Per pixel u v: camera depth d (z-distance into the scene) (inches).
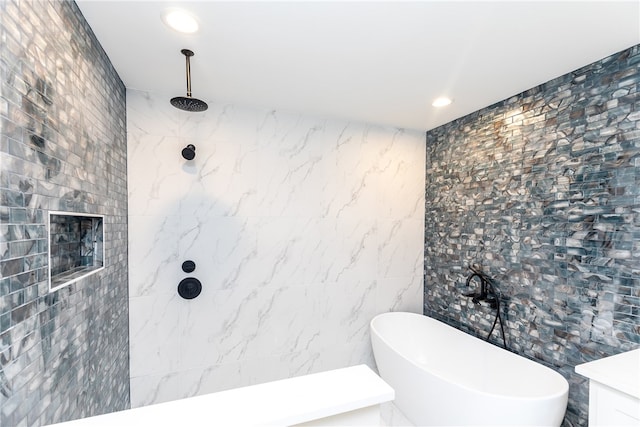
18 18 32.5
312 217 101.0
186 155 82.5
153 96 83.4
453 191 104.3
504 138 86.0
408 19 51.4
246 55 63.7
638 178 57.4
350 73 71.6
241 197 92.4
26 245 34.2
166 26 53.8
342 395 29.4
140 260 82.3
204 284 88.7
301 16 50.9
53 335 40.4
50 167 39.5
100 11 49.5
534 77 72.2
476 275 92.9
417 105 91.3
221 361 90.7
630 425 41.9
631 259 58.2
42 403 37.5
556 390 66.2
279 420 25.8
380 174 110.4
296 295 99.0
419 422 78.0
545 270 74.3
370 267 109.1
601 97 63.5
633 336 57.7
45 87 38.3
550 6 47.5
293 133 98.4
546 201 74.3
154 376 84.3
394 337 108.4
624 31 53.6
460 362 93.4
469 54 62.6
